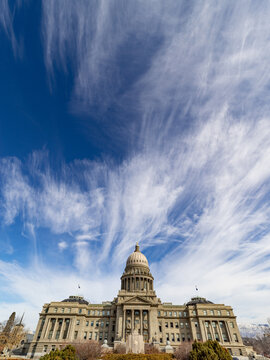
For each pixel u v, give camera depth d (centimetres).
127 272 11300
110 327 9088
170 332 8888
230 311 9062
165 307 9656
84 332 9062
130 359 4294
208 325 8756
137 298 9012
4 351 8494
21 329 11756
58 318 9100
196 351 3562
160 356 4522
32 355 7994
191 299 10550
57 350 3122
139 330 8344
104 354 5275
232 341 8300
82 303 9988
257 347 12394
